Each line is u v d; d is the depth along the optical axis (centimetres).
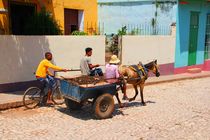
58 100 1059
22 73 1120
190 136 789
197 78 1783
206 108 1080
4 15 1257
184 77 1706
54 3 1454
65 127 817
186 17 1850
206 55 2127
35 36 1140
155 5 1809
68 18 1576
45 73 988
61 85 930
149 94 1289
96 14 1705
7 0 1262
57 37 1205
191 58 1962
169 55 1775
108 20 1997
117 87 970
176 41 1806
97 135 768
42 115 916
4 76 1077
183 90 1405
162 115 970
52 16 1419
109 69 941
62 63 1234
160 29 1814
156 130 825
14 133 758
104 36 1392
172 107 1077
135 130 818
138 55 1591
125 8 1922
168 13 1777
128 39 1528
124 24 1939
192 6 1884
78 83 887
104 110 901
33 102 983
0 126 805
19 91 1110
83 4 1609
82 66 1014
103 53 1398
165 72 1764
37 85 1166
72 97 880
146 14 1850
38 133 764
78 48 1283
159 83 1545
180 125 876
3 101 968
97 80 912
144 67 1055
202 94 1325
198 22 1973
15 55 1095
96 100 879
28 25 1294
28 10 1379
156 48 1688
